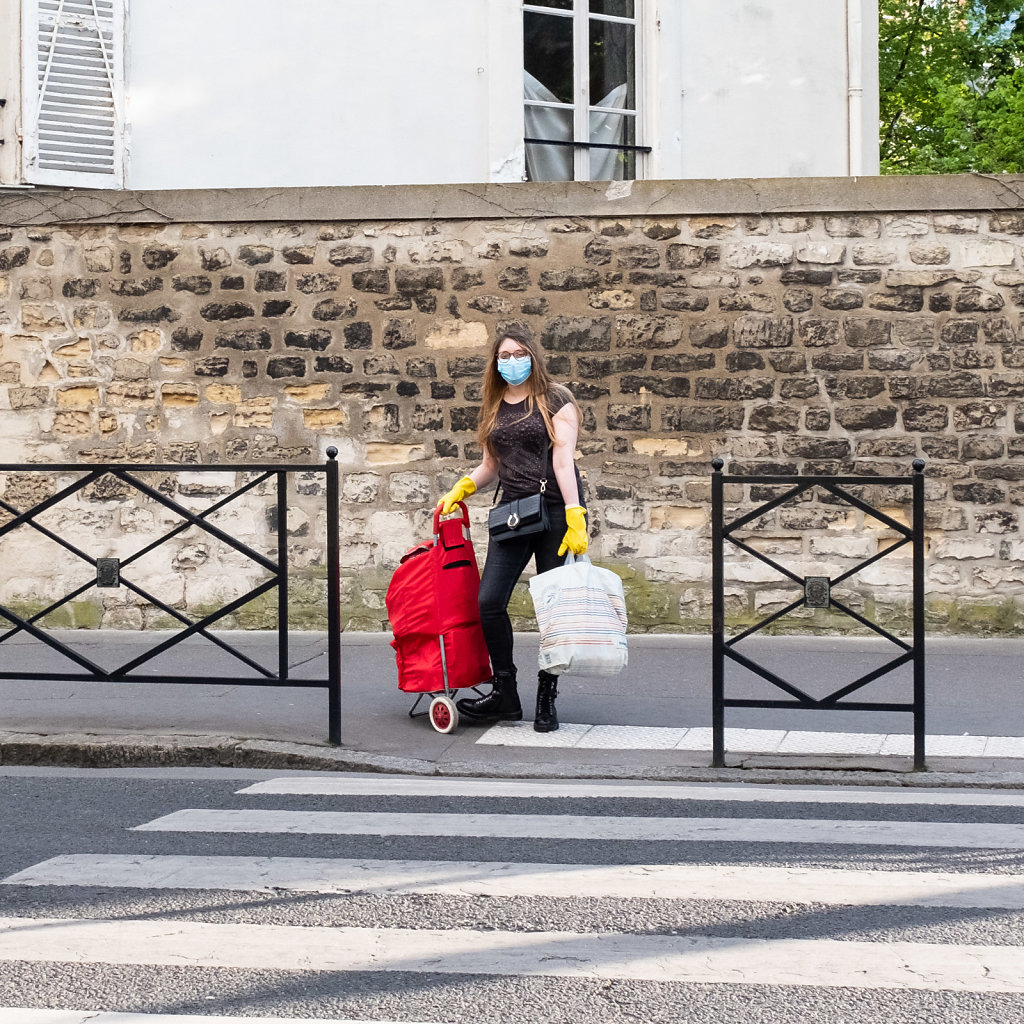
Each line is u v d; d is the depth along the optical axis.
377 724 6.70
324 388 9.22
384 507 9.20
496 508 6.55
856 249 8.84
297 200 9.16
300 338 9.21
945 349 8.80
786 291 8.89
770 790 5.65
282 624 6.34
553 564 6.61
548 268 9.05
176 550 9.31
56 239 9.31
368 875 4.41
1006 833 4.93
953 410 8.80
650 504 9.02
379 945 3.77
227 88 10.16
